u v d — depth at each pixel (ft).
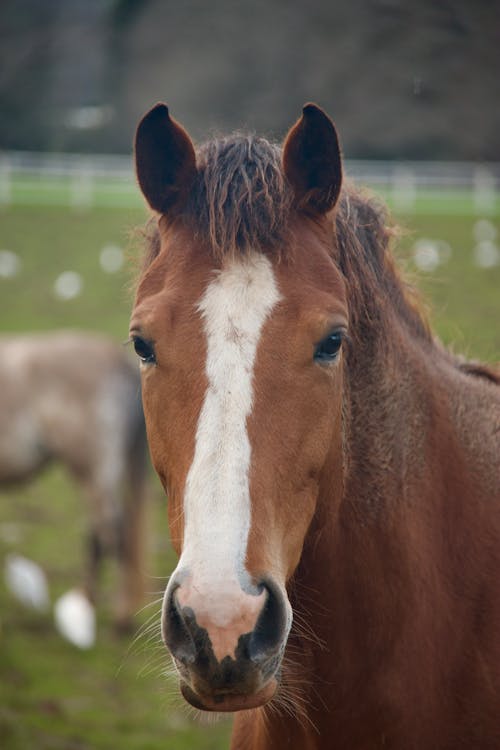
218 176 9.58
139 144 9.95
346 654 10.07
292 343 8.79
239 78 96.02
